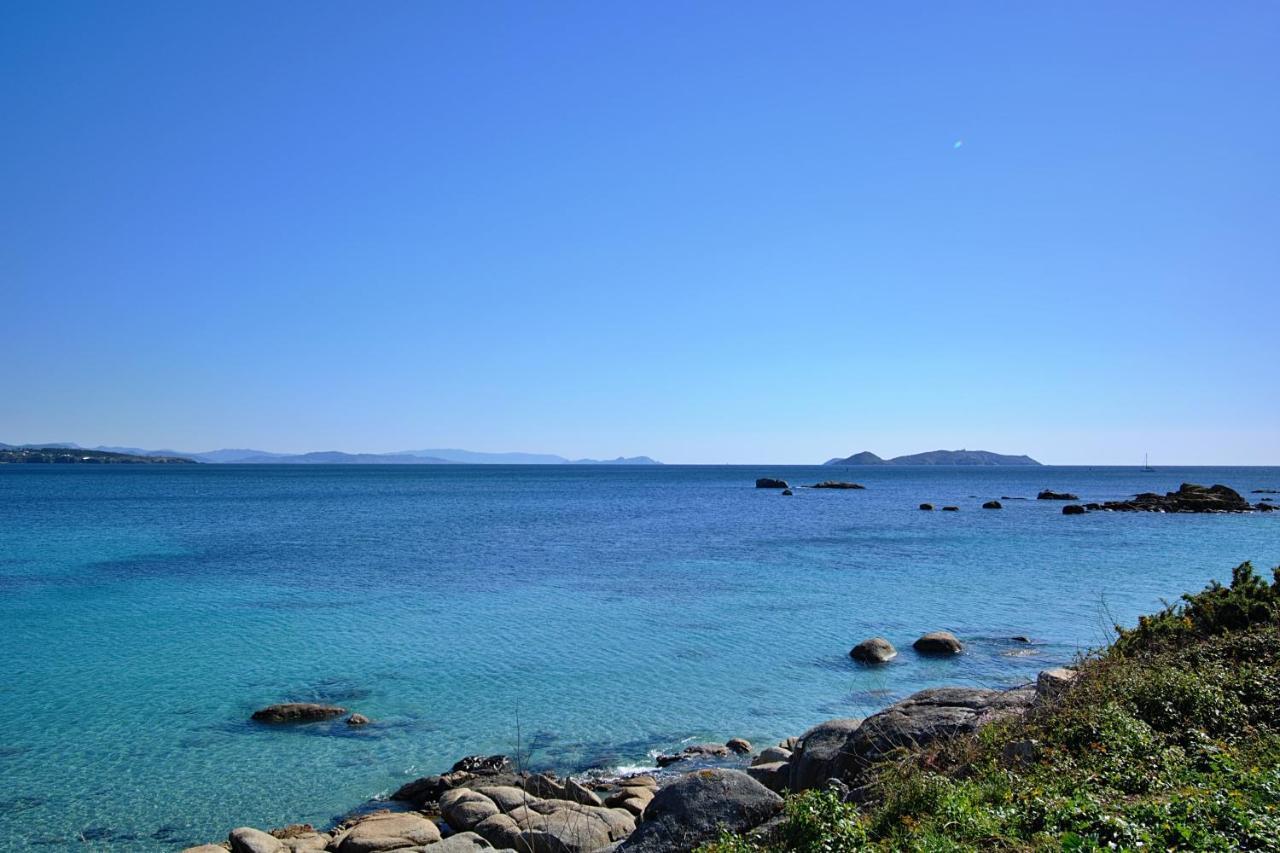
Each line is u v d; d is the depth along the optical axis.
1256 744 9.73
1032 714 11.76
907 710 13.42
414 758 17.69
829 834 8.62
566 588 37.47
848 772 12.29
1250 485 187.12
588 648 26.33
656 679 23.03
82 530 64.06
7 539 57.09
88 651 25.80
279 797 15.81
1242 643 13.70
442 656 25.34
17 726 19.17
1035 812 8.08
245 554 49.34
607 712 20.44
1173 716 10.84
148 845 13.93
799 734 18.98
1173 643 15.02
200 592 36.03
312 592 36.16
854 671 23.83
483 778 16.33
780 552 51.69
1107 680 12.29
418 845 13.33
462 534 62.78
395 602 33.81
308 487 152.12
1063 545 56.09
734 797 11.02
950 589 37.34
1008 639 27.56
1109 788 8.66
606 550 52.47
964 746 11.21
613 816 13.81
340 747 18.23
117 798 15.63
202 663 24.44
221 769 17.00
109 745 18.16
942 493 143.38
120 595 35.22
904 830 8.59
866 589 37.34
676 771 16.92
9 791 15.84
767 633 28.38
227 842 14.00
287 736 18.81
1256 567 44.12
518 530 66.62
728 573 42.28
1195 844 6.81
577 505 102.88
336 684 22.48
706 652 25.88
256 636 27.78
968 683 22.56
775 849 8.93
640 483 191.62
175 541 56.28
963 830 8.06
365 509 92.19
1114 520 80.31
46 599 34.31
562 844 12.75
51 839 14.05
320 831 14.43
